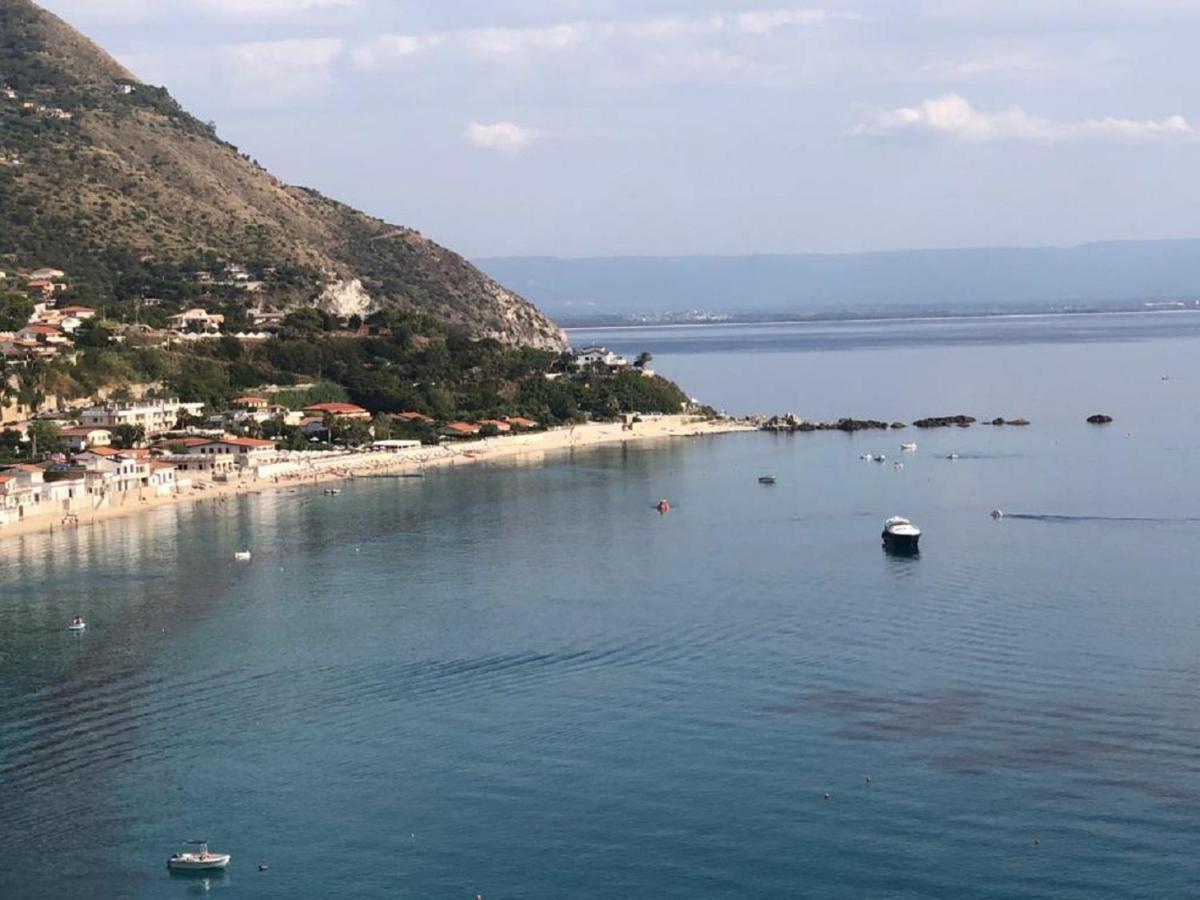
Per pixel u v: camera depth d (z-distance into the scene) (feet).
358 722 513.45
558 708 524.11
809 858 410.52
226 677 565.12
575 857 414.82
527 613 652.07
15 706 533.96
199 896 399.24
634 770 467.52
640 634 613.93
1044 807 433.89
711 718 509.76
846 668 559.38
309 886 403.95
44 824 439.22
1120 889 390.83
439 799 451.12
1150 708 505.25
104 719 520.01
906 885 396.16
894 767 463.42
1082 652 569.64
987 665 557.33
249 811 445.37
